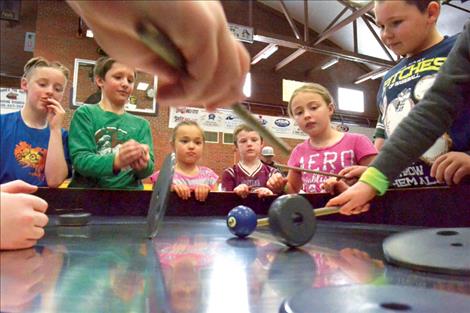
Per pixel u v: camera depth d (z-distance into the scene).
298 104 1.51
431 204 0.78
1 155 1.37
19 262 0.43
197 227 0.84
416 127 0.63
